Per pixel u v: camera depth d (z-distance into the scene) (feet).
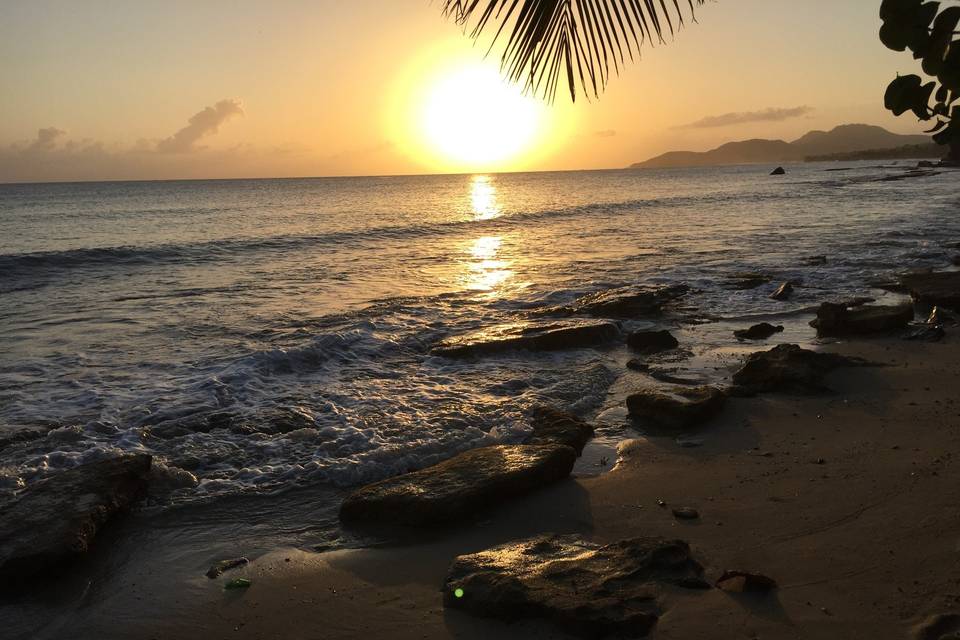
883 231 74.74
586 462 19.63
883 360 27.66
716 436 21.02
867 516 14.98
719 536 14.66
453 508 16.07
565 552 13.82
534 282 51.83
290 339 35.17
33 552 14.49
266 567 14.80
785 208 117.39
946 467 17.19
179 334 36.50
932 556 13.07
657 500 16.83
